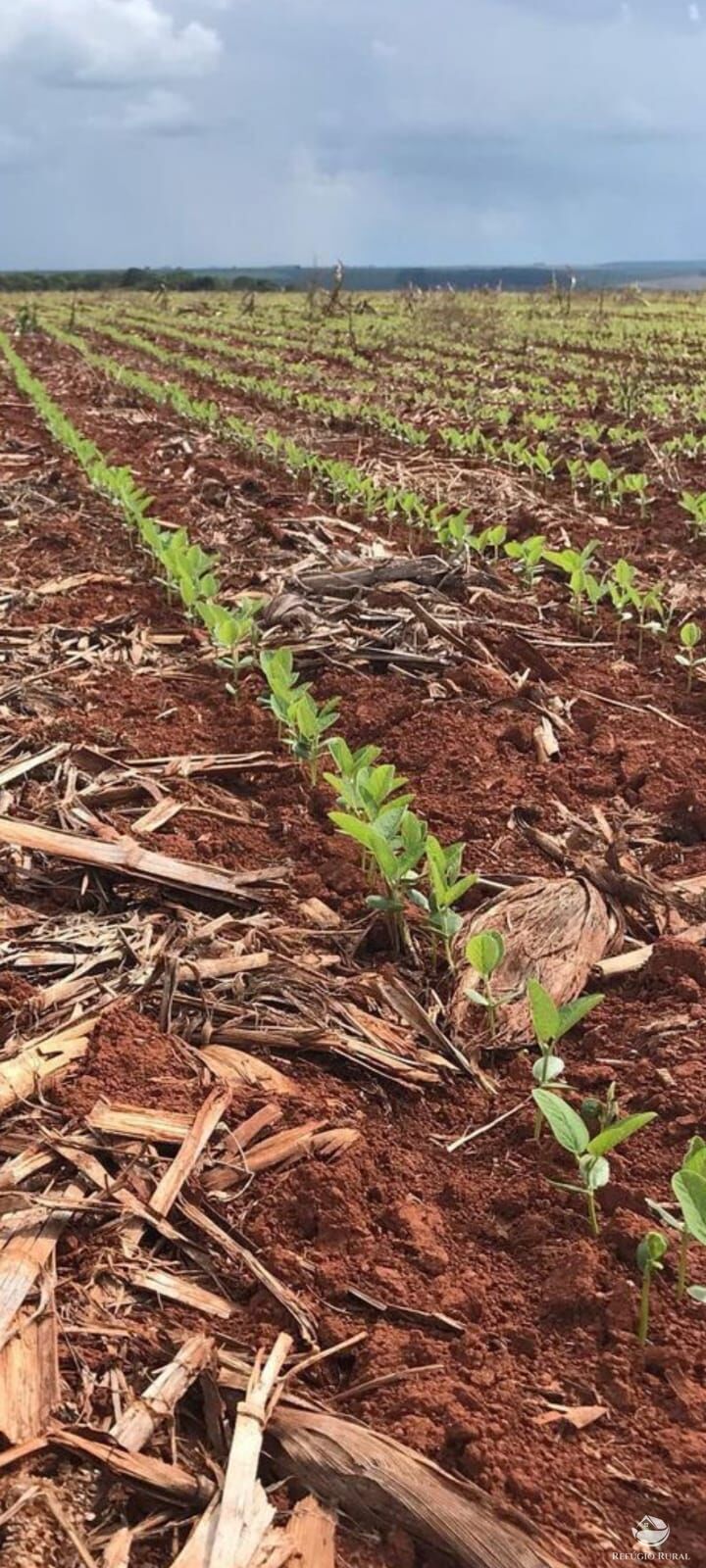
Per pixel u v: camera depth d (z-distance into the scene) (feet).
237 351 72.38
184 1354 6.45
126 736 14.98
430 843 9.63
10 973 9.62
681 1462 5.90
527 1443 6.00
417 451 36.17
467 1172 8.02
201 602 19.62
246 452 36.24
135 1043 8.88
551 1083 8.14
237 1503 5.57
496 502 29.32
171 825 12.56
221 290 175.42
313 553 23.38
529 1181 7.84
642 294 127.44
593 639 19.27
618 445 36.14
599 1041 9.30
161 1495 5.72
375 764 14.37
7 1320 6.47
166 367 65.36
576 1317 6.81
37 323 97.76
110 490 27.48
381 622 19.02
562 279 109.81
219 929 10.51
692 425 39.42
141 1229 7.31
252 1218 7.49
